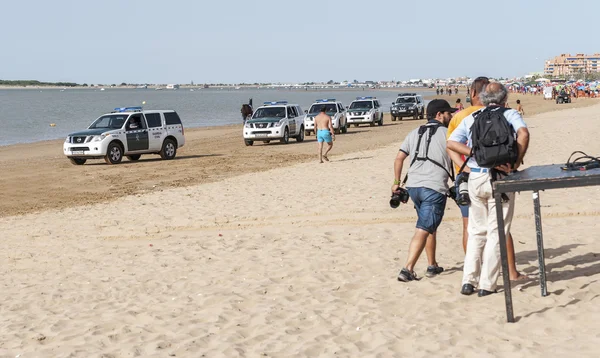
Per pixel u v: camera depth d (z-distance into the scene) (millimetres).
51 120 71750
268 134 34000
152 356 5953
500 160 6258
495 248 6902
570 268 7816
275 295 7711
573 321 6004
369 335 6125
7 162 29234
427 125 7758
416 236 7707
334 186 16578
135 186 19891
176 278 8836
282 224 12297
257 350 5922
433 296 7203
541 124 36844
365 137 37031
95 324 7031
